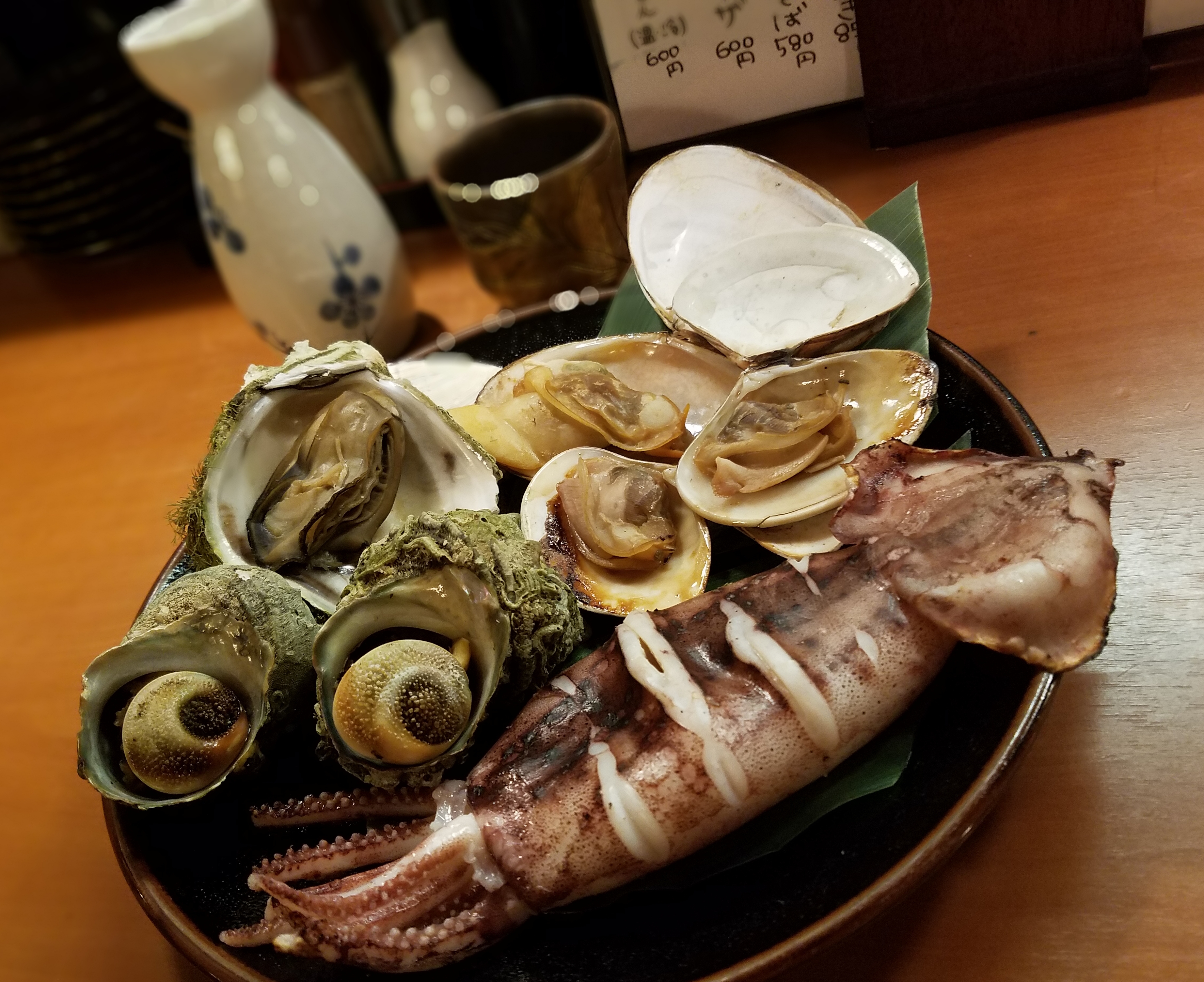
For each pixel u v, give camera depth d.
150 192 0.59
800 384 0.31
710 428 0.31
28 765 0.38
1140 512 0.27
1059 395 0.29
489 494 0.32
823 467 0.30
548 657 0.27
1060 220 0.30
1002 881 0.23
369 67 0.54
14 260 0.66
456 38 0.53
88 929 0.33
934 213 0.31
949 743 0.24
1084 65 0.28
